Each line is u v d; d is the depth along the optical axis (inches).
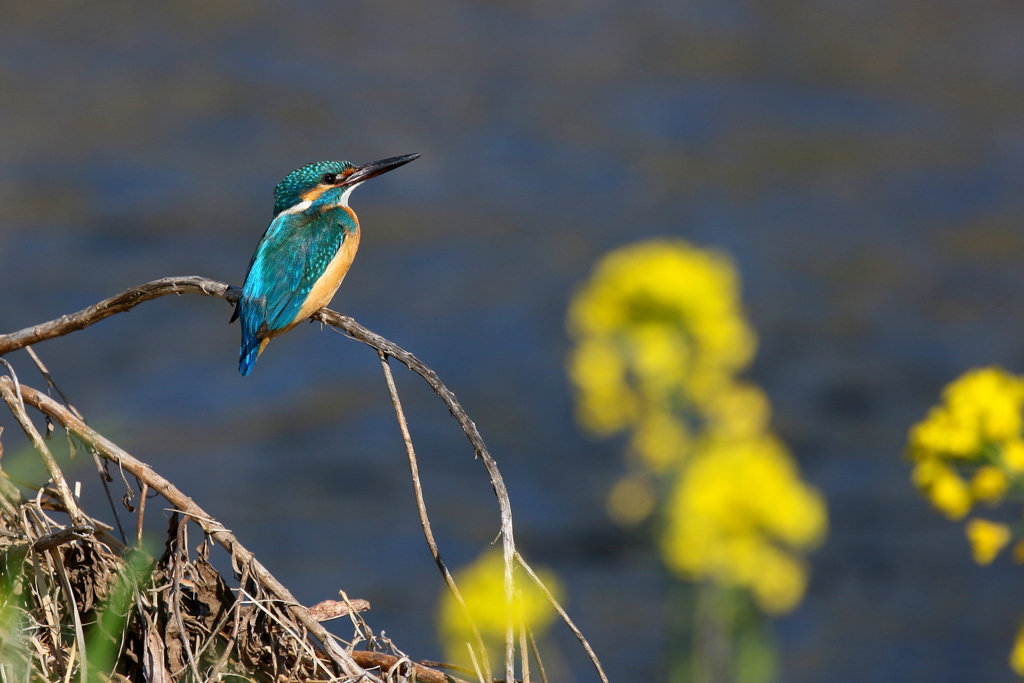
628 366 340.8
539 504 569.6
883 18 1519.4
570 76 1283.2
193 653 149.2
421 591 489.1
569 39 1400.1
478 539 533.3
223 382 686.5
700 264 342.6
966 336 776.3
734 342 340.2
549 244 920.3
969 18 1535.4
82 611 151.7
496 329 775.7
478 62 1307.8
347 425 644.7
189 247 841.5
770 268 880.3
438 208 986.7
